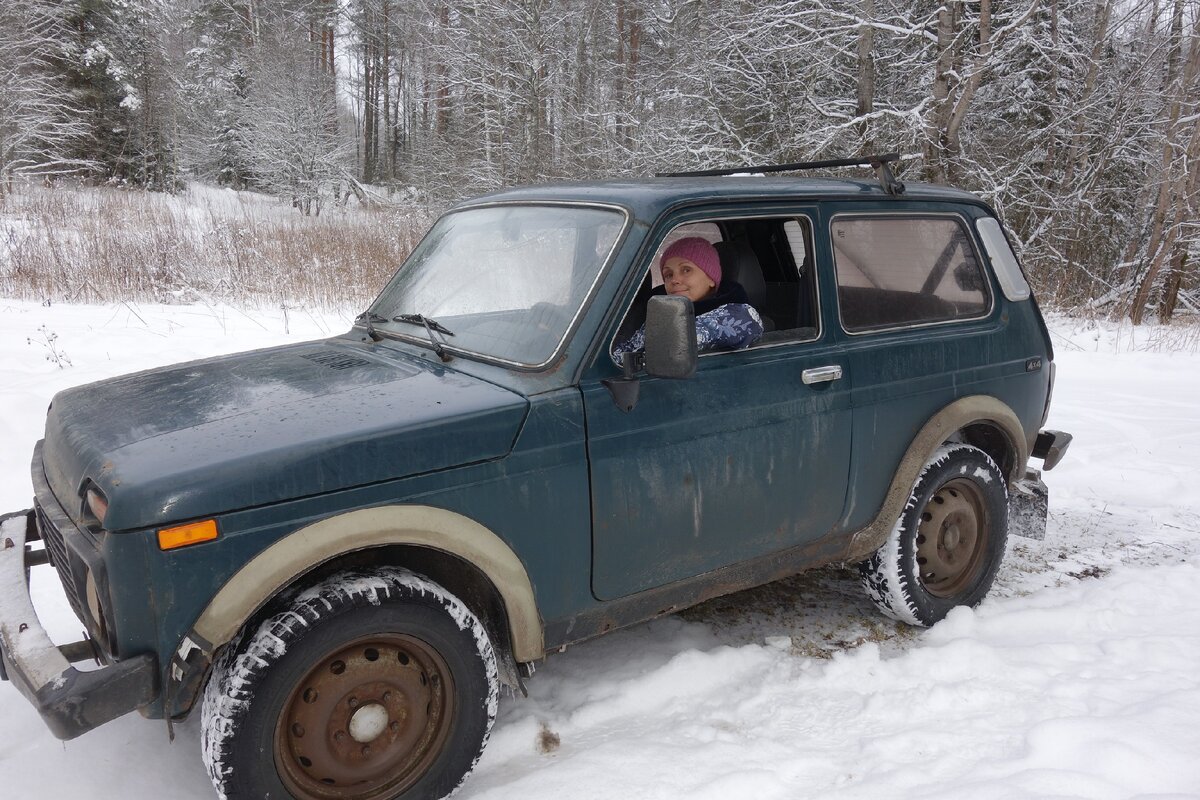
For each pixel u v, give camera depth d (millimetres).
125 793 2561
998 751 2795
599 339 2682
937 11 13898
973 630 3693
